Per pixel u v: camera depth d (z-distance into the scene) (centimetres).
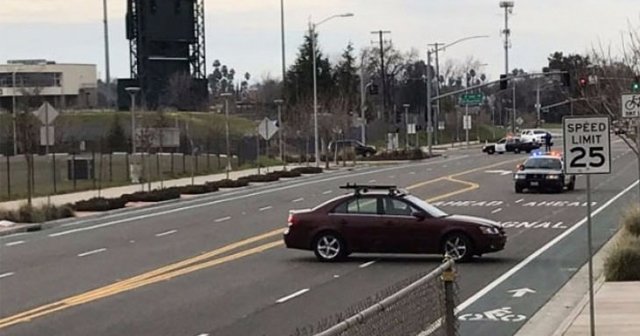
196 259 2461
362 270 2203
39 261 2502
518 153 10062
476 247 2300
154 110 10931
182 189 5147
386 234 2338
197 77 12506
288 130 9906
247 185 5866
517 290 1895
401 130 13862
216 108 13288
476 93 13550
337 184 5759
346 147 9612
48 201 4138
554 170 4734
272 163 8544
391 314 871
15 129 7712
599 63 7019
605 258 2155
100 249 2762
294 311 1664
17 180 6075
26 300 1836
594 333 1375
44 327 1554
